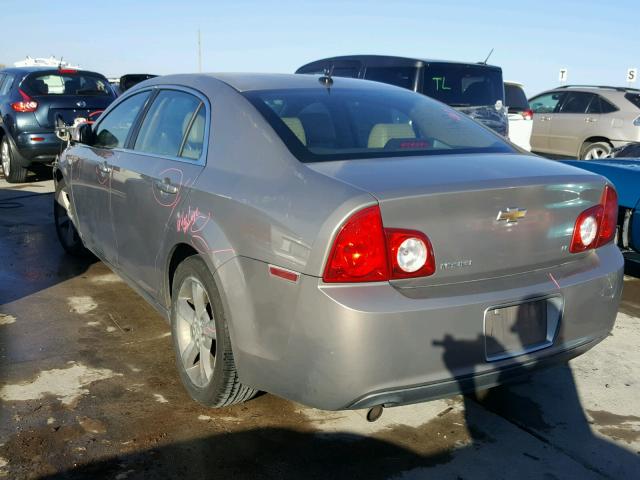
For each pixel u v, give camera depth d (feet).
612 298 9.72
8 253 18.86
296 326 8.09
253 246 8.69
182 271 10.48
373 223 7.75
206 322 10.16
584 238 9.46
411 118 11.15
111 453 9.15
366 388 7.83
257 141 9.62
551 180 8.95
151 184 11.55
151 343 12.86
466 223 8.30
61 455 9.05
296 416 10.30
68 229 18.39
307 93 11.05
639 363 12.47
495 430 10.05
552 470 9.06
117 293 15.70
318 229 7.86
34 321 13.83
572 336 9.29
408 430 10.00
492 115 29.81
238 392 9.76
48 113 29.58
